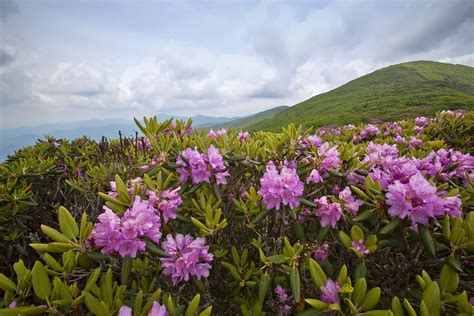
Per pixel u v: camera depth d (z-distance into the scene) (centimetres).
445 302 125
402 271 151
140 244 132
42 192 327
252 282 166
